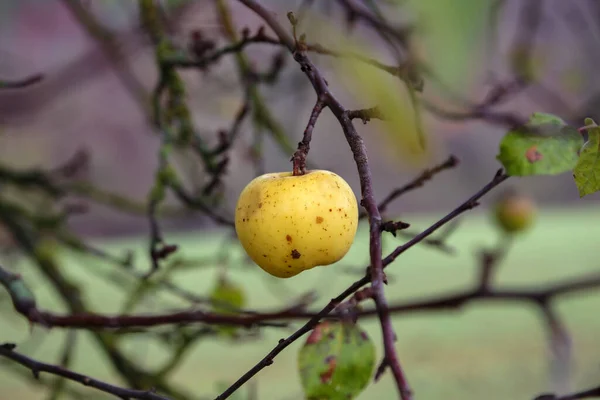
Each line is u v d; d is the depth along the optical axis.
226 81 1.54
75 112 3.16
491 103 1.17
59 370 0.96
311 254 0.90
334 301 0.84
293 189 0.91
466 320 3.13
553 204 4.24
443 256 3.50
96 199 1.56
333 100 0.86
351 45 0.85
